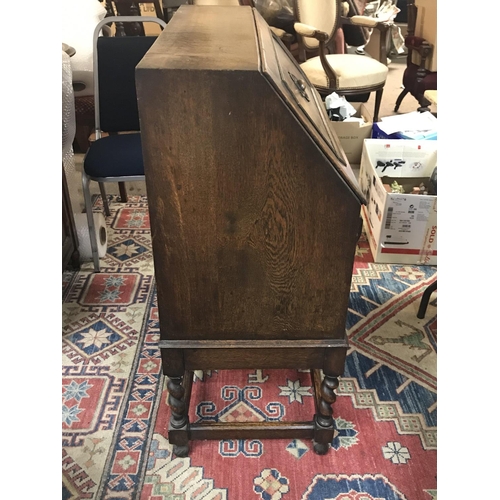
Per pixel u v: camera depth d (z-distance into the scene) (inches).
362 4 170.6
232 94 35.2
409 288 80.9
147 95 35.1
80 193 110.5
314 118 44.4
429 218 81.7
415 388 62.8
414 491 50.9
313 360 48.2
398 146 92.0
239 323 46.0
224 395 62.0
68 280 83.0
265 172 38.4
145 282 82.6
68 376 64.6
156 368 65.7
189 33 45.8
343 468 53.0
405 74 143.4
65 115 80.7
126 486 51.3
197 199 39.4
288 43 145.2
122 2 151.2
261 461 53.7
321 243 41.8
